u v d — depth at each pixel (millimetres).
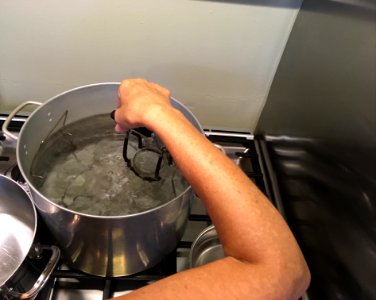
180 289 263
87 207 494
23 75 724
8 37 656
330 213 511
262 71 736
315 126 573
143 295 260
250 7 627
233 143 763
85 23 640
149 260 511
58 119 554
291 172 647
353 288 445
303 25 625
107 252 459
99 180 532
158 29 654
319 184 548
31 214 547
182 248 588
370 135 434
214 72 733
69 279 537
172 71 730
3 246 536
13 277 435
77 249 470
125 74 733
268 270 281
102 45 677
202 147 317
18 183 536
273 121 742
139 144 566
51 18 629
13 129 700
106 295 504
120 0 608
